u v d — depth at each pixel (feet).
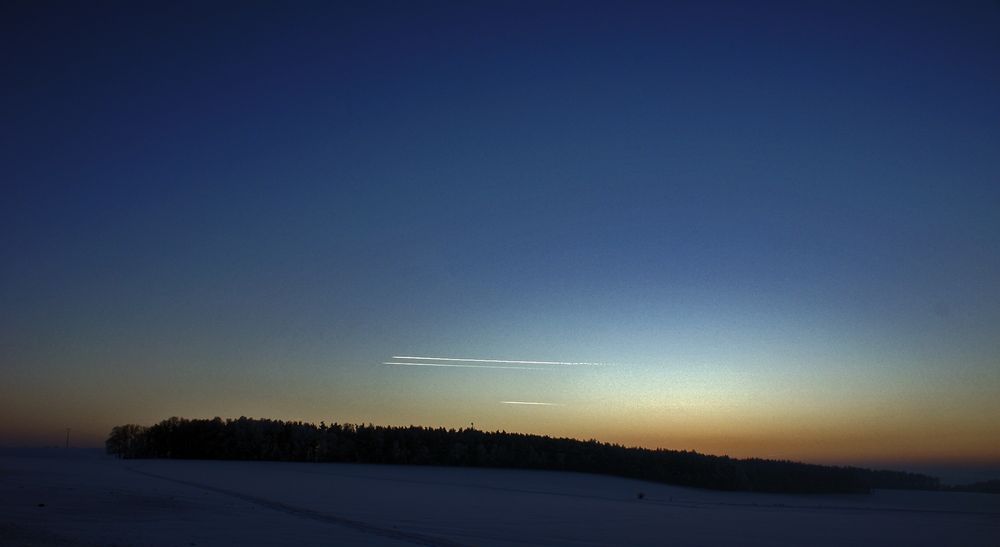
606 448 611.47
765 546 155.53
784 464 570.87
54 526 125.59
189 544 111.34
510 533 153.58
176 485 271.69
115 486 239.91
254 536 125.49
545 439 649.61
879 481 577.43
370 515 182.50
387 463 597.52
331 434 627.46
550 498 314.35
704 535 173.37
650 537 161.68
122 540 111.86
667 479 541.75
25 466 369.71
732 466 556.51
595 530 170.40
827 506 361.92
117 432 625.00
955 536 203.21
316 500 231.50
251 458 590.14
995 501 465.06
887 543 177.78
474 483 425.28
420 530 150.00
